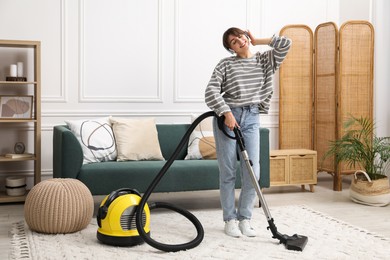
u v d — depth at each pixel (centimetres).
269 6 531
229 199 315
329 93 509
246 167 303
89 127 412
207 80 512
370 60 509
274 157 469
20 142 444
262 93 311
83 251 278
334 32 500
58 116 469
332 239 306
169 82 501
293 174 476
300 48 525
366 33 505
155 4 492
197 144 436
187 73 506
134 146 418
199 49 509
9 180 424
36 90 426
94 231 325
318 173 569
